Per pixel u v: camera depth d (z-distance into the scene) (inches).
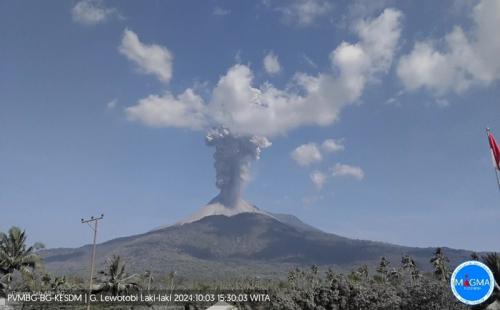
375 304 2615.7
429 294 2309.3
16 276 3516.2
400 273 5083.7
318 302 2768.2
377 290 2691.9
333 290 2787.9
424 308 2313.0
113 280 3693.4
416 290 2380.7
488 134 1117.1
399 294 2522.1
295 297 2861.7
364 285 2834.6
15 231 3051.2
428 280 2469.2
